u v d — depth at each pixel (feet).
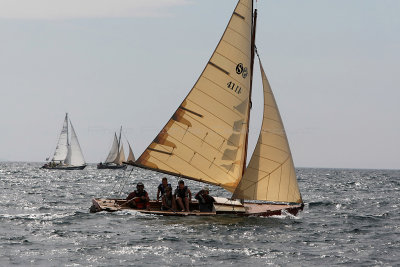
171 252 247.09
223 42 333.21
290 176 330.34
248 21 333.21
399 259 243.60
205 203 336.90
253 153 327.67
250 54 333.83
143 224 312.09
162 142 338.13
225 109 334.65
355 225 349.61
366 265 232.12
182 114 338.54
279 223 333.01
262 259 239.30
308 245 272.51
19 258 231.30
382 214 418.72
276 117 328.49
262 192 329.11
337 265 231.71
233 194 330.95
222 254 246.06
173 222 317.63
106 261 228.84
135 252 245.86
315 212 435.94
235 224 317.42
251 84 335.67
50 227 308.19
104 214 345.10
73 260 229.45
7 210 419.13
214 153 336.08
